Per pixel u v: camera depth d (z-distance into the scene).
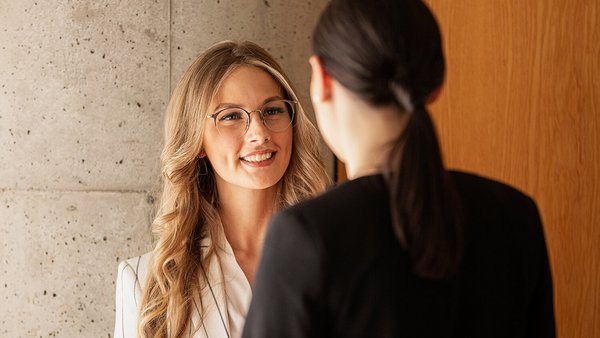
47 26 2.61
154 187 2.59
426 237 1.03
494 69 2.58
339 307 1.06
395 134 1.10
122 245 2.60
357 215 1.07
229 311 2.03
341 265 1.05
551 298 1.19
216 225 2.11
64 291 2.61
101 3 2.59
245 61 2.05
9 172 2.64
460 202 1.09
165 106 2.59
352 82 1.07
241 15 2.62
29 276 2.63
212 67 2.03
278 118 2.04
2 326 2.65
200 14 2.60
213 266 2.06
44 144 2.62
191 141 2.05
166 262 2.06
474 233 1.10
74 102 2.60
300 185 2.16
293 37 2.66
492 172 2.59
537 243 1.16
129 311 2.10
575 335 2.54
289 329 1.07
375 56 1.05
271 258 1.09
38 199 2.62
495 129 2.58
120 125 2.59
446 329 1.08
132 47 2.59
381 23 1.05
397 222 1.05
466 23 2.61
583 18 2.49
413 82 1.05
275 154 2.03
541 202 2.55
